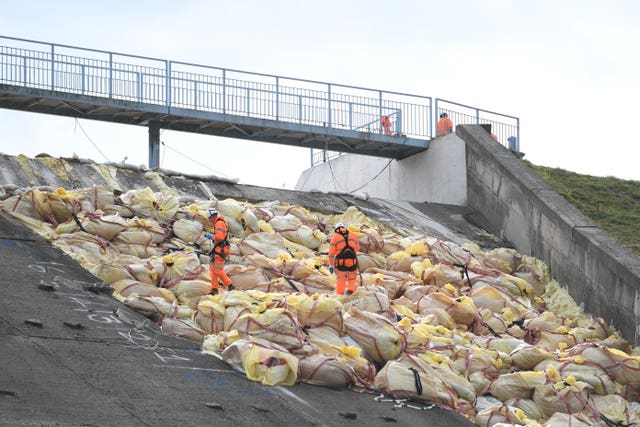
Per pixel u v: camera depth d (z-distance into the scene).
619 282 20.61
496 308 19.58
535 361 16.62
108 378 11.34
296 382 13.00
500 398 15.33
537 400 15.20
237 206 20.22
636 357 16.84
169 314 14.88
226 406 11.36
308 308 14.32
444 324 17.73
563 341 18.53
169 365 12.44
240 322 13.70
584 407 15.16
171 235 18.89
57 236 17.31
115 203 19.31
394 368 13.76
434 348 15.40
